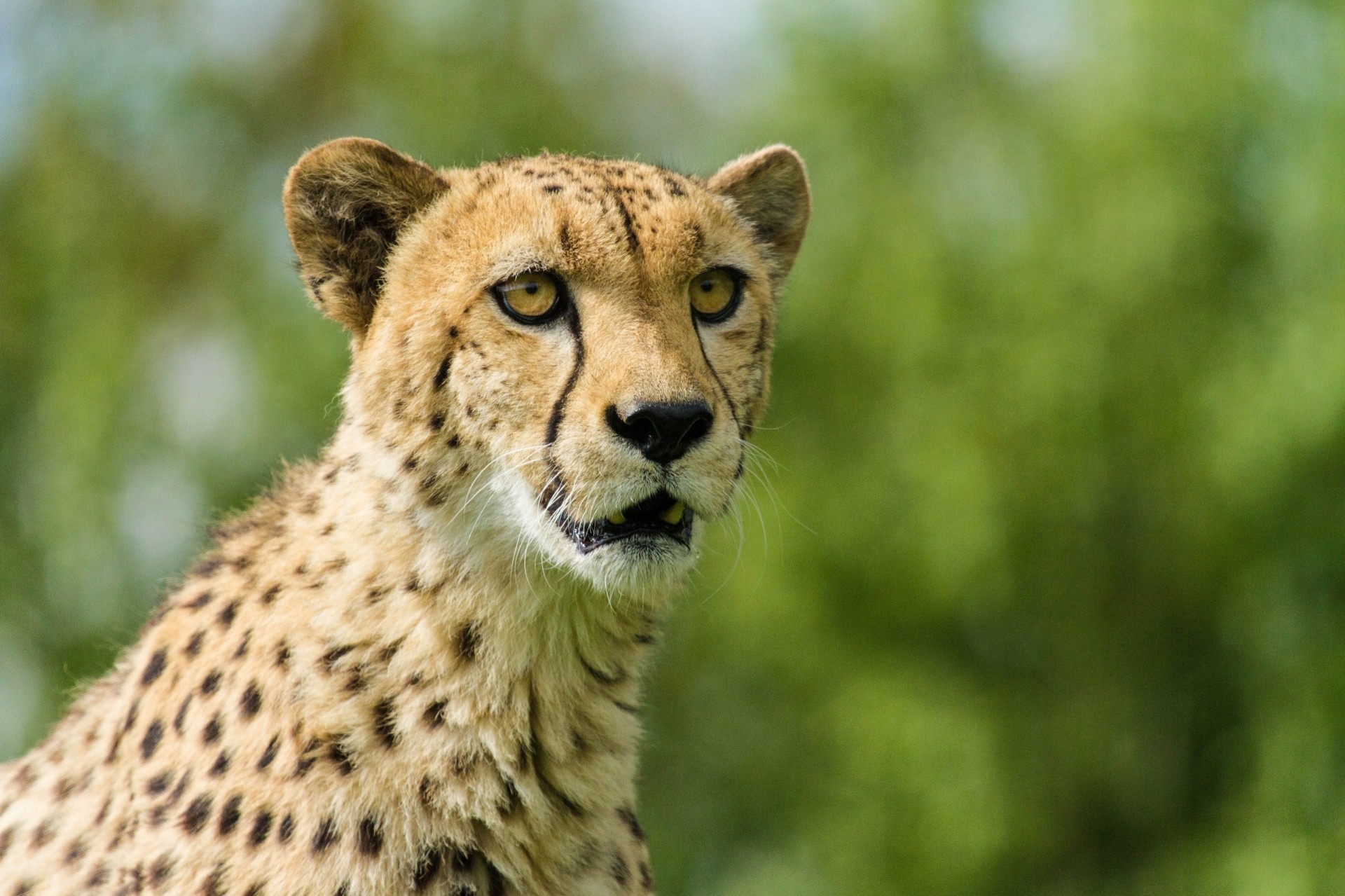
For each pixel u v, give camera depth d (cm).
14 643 1702
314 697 525
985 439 1831
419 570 541
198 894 514
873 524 1880
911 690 1825
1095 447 1817
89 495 1734
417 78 2117
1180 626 1878
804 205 699
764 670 1986
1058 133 1859
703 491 548
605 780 570
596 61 2284
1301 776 1606
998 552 1828
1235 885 1582
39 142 2064
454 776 536
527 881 548
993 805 1788
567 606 559
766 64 2009
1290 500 1678
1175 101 1700
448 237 565
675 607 612
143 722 562
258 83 2147
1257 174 1731
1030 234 1809
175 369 2045
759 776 2089
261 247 2080
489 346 546
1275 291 1711
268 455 1859
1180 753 1877
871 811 1823
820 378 1992
